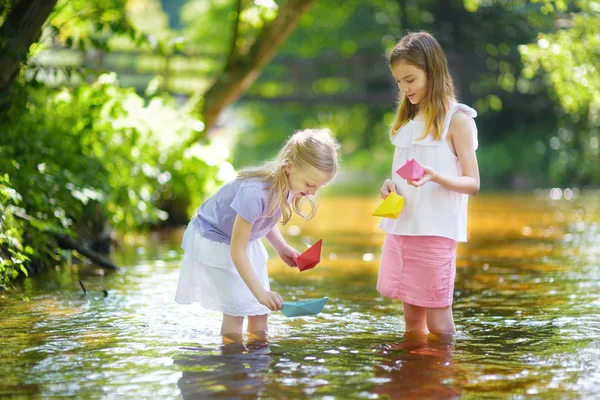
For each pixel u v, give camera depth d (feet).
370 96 65.62
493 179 70.79
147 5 107.65
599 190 63.36
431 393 10.48
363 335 13.99
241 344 13.23
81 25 26.68
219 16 84.84
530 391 10.55
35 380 11.05
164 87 56.95
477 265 22.40
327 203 49.03
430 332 14.17
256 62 36.32
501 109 74.43
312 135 13.34
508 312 15.99
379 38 80.33
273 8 30.37
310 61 67.92
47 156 22.29
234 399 10.25
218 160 32.76
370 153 93.86
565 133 67.62
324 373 11.42
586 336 13.75
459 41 71.56
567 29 32.68
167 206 33.71
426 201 13.88
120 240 28.25
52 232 21.11
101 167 24.14
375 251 26.12
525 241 28.09
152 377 11.20
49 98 24.44
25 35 20.01
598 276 20.16
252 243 14.14
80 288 18.58
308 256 13.55
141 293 18.04
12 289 18.26
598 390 10.59
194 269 14.15
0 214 16.96
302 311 12.85
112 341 13.37
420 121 14.14
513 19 66.33
